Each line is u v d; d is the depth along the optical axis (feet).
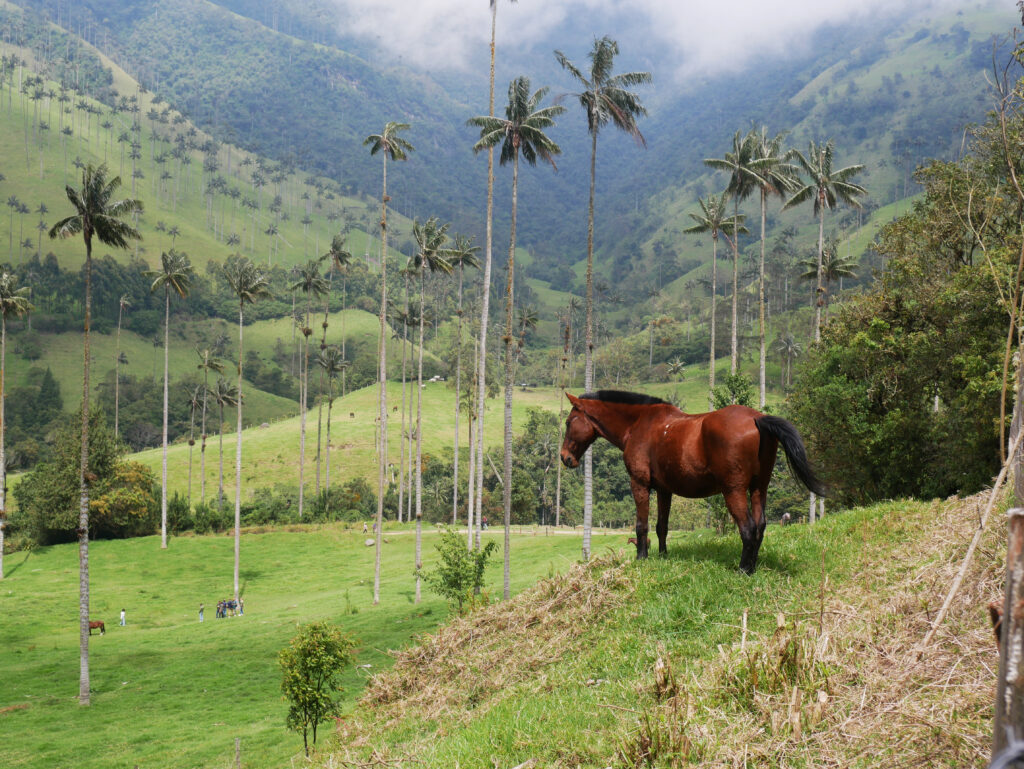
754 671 22.31
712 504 116.57
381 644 143.64
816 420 119.44
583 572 40.55
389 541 300.40
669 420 37.17
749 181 212.43
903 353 114.01
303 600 221.87
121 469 316.19
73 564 275.80
